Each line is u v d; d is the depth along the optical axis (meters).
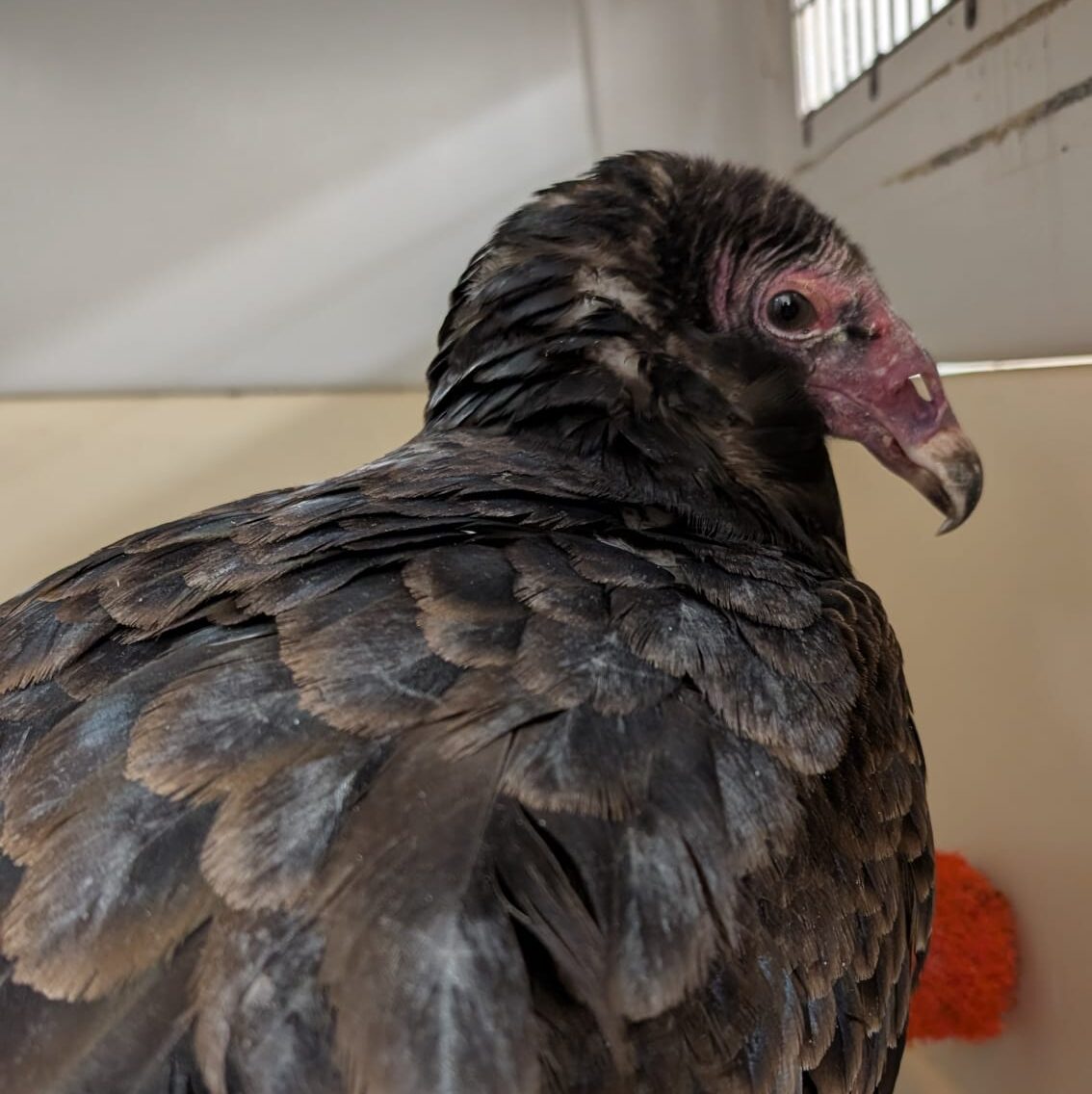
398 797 0.14
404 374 0.58
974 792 0.39
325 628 0.16
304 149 0.56
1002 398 0.35
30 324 0.55
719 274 0.26
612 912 0.14
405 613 0.16
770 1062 0.15
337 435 0.57
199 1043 0.12
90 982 0.13
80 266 0.55
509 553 0.18
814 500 0.28
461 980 0.13
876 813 0.19
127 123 0.55
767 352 0.27
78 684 0.17
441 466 0.23
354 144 0.57
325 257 0.57
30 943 0.13
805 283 0.27
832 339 0.27
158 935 0.13
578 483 0.23
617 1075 0.13
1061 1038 0.34
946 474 0.28
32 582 0.54
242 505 0.23
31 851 0.14
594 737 0.15
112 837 0.14
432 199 0.58
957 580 0.39
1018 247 0.34
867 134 0.44
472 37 0.57
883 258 0.44
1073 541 0.32
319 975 0.13
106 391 0.56
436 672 0.15
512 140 0.58
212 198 0.56
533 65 0.57
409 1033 0.12
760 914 0.15
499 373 0.26
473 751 0.15
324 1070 0.12
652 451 0.25
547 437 0.25
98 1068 0.12
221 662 0.16
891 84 0.42
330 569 0.17
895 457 0.28
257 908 0.13
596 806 0.14
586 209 0.26
